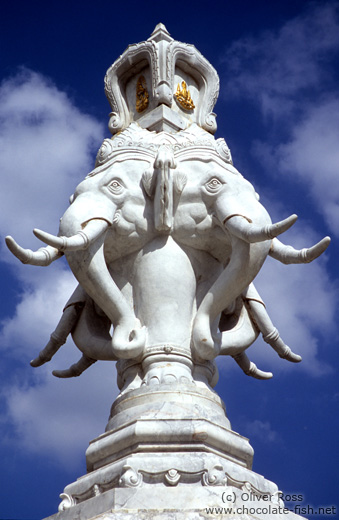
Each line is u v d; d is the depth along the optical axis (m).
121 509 10.70
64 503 11.52
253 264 12.12
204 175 12.65
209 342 12.18
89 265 12.16
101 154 13.17
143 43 14.02
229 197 12.45
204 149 13.00
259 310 12.95
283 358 13.11
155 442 11.39
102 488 11.34
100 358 12.88
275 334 12.93
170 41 14.22
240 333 12.84
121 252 12.71
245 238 11.92
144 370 12.24
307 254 12.06
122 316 12.27
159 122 13.61
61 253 12.11
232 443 11.66
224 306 12.32
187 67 14.20
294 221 11.34
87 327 12.94
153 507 10.77
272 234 11.55
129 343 12.08
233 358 13.37
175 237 12.64
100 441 11.79
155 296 12.40
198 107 14.16
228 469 11.36
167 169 12.30
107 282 12.24
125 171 12.77
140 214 12.55
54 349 13.01
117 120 14.08
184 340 12.29
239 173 13.09
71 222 12.24
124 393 12.10
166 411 11.59
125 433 11.49
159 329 12.28
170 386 11.84
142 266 12.58
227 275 12.17
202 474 11.08
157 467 11.11
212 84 14.22
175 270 12.48
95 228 12.11
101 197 12.56
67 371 13.27
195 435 11.34
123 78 14.28
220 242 12.63
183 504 10.80
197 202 12.55
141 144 13.05
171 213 12.43
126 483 10.99
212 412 11.80
